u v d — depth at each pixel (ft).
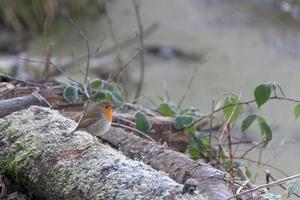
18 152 23.43
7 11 68.49
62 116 25.36
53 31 67.87
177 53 66.08
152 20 72.79
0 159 23.91
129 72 59.82
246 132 47.14
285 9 75.56
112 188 19.97
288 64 64.90
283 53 67.15
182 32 71.15
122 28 69.92
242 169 26.66
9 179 23.73
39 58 59.62
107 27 69.56
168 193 19.02
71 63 50.11
